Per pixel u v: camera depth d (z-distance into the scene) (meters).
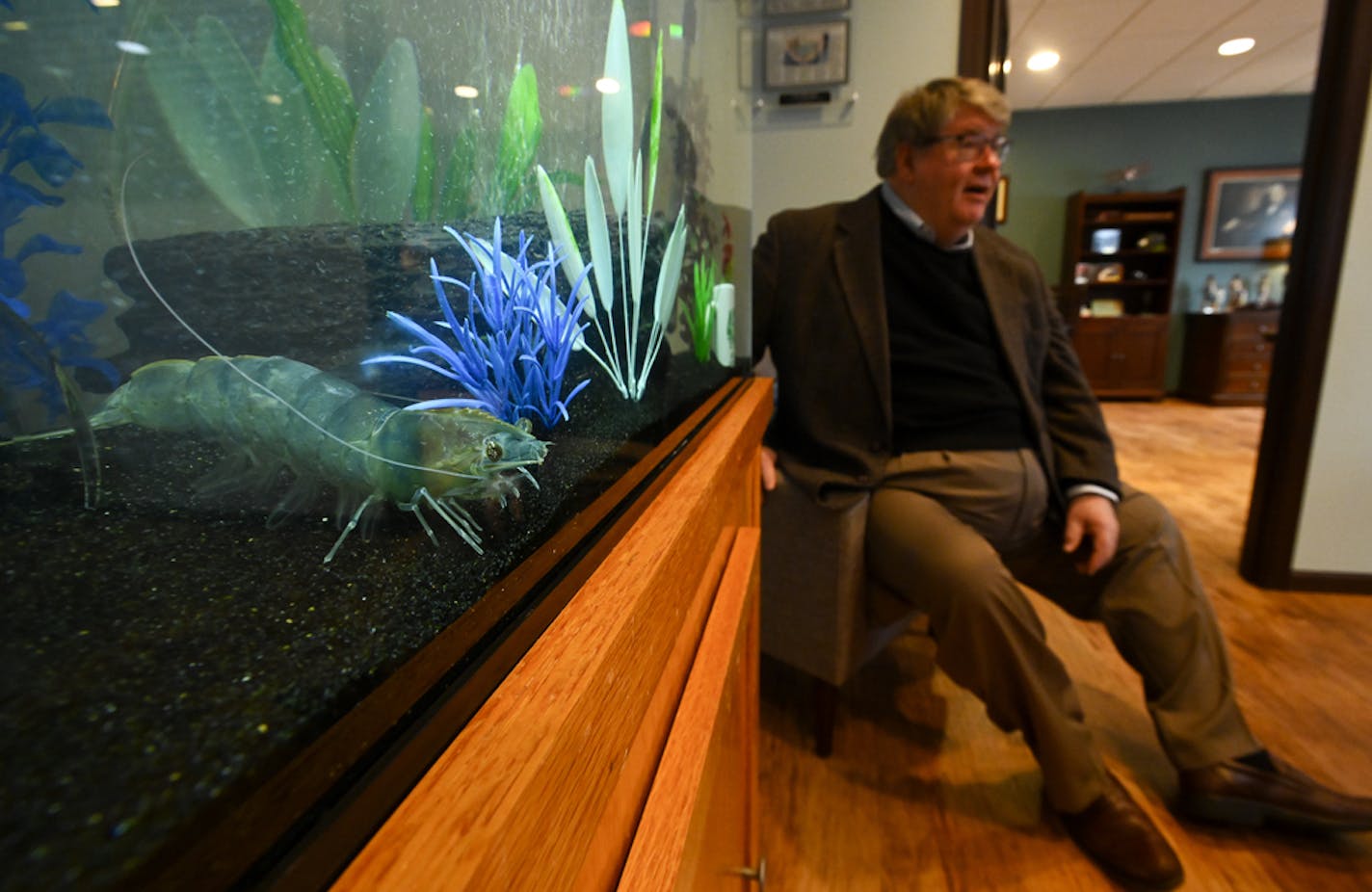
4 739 0.11
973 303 1.24
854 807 1.12
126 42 0.13
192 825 0.11
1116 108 5.16
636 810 0.33
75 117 0.12
